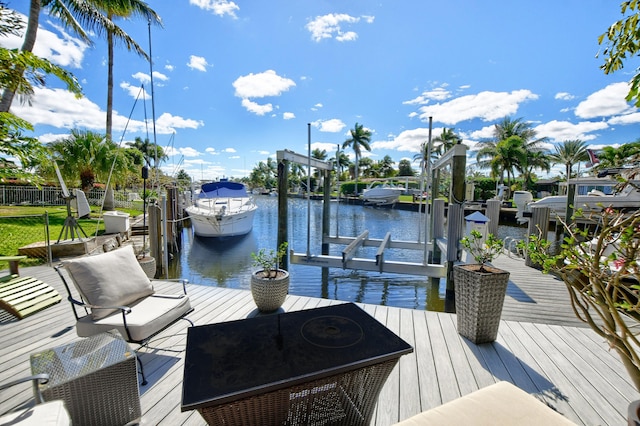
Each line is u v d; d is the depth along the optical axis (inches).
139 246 309.6
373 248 375.2
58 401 49.6
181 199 605.6
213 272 290.5
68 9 350.3
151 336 85.4
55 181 451.5
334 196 1246.3
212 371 48.3
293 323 66.1
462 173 184.4
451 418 44.3
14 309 120.6
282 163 216.2
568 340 103.7
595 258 53.6
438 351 95.6
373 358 52.0
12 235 293.9
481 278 96.4
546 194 855.1
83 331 84.4
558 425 43.0
